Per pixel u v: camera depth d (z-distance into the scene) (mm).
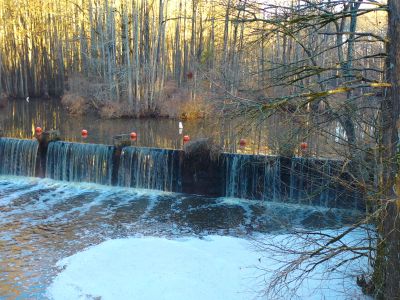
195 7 32219
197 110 31188
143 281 9359
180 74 37812
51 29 48438
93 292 9156
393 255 6484
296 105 7086
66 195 16969
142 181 17859
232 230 13531
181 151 17203
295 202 15516
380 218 6980
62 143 18750
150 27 37719
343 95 9938
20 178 19016
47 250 11992
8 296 9531
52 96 48906
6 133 25672
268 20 6938
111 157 18125
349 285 8789
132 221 14312
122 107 32844
